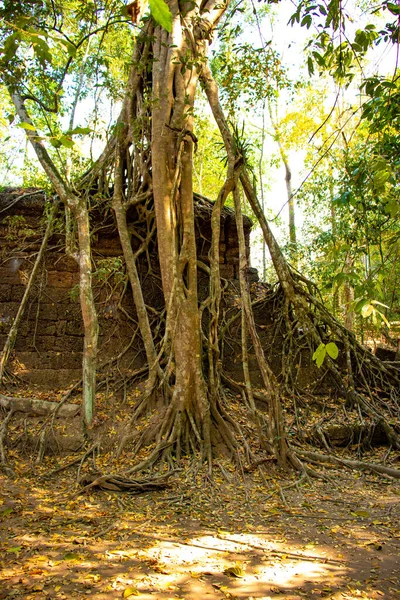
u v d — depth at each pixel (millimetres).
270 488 6754
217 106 8758
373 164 3568
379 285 3629
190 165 8242
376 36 4297
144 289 10742
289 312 10672
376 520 5652
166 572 4215
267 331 10727
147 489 6547
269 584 4027
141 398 8648
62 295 10555
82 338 10414
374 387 10289
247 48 9008
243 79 9219
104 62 9398
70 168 10469
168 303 8273
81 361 10195
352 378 9891
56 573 4188
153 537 5031
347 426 8914
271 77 9320
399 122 4828
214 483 6836
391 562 4516
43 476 7105
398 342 12320
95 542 4879
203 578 4129
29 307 10336
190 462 7449
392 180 3713
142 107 9531
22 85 8609
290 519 5691
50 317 10414
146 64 9336
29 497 6309
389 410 9672
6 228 10602
